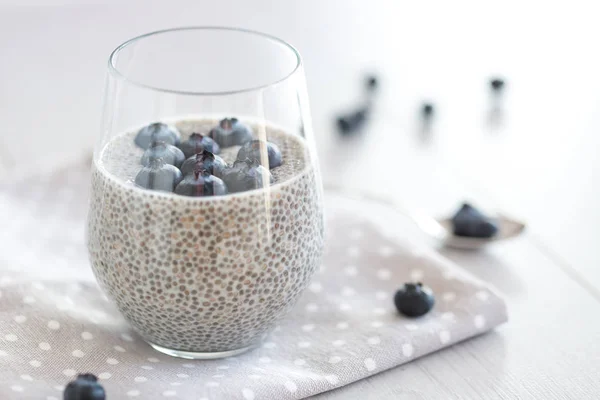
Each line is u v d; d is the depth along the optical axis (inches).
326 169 27.8
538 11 40.3
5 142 28.6
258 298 19.8
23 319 21.1
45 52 33.3
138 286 19.7
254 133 19.5
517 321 22.3
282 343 21.4
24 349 20.4
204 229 19.1
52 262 23.6
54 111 30.4
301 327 21.9
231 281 19.5
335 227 24.8
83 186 26.5
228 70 21.5
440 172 28.0
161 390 19.5
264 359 20.8
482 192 27.1
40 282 22.2
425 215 26.0
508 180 27.8
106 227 19.7
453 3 41.0
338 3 39.6
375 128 30.0
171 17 36.3
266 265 19.6
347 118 29.5
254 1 38.4
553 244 25.0
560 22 39.1
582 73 34.3
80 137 29.2
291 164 19.9
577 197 27.0
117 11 36.5
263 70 21.3
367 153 28.7
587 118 31.1
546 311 22.7
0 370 19.8
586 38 37.5
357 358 20.6
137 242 19.4
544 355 21.3
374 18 38.8
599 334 22.0
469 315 21.7
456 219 24.9
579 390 20.4
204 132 20.7
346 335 21.5
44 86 31.5
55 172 26.7
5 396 19.1
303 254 20.1
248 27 36.2
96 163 20.1
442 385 20.5
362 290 23.1
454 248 25.0
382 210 26.4
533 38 37.5
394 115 31.1
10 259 23.2
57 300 21.9
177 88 21.5
